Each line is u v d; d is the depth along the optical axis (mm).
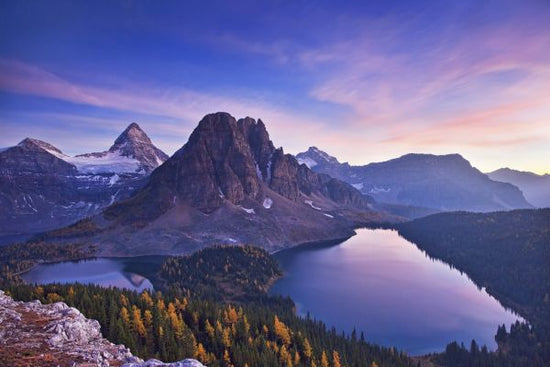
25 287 141375
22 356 55031
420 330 185750
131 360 58094
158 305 136625
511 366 141750
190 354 107188
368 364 127375
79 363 53844
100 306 117938
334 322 194125
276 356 119750
